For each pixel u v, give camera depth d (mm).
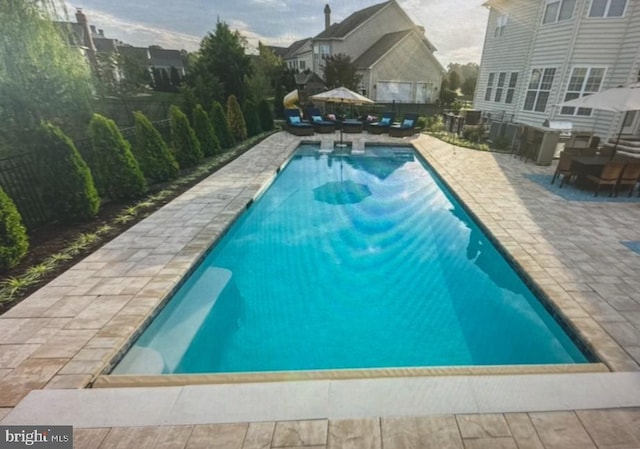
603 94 7117
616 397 2432
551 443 2105
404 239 6367
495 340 3895
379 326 4164
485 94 18172
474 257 5762
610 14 10750
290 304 4535
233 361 3584
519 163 10359
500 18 16438
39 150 5191
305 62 36500
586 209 6453
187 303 4301
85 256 4613
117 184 6641
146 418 2266
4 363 2760
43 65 7719
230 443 2096
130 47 38125
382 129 15867
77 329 3176
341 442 2107
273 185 9125
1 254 4039
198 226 5641
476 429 2193
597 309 3500
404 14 28641
